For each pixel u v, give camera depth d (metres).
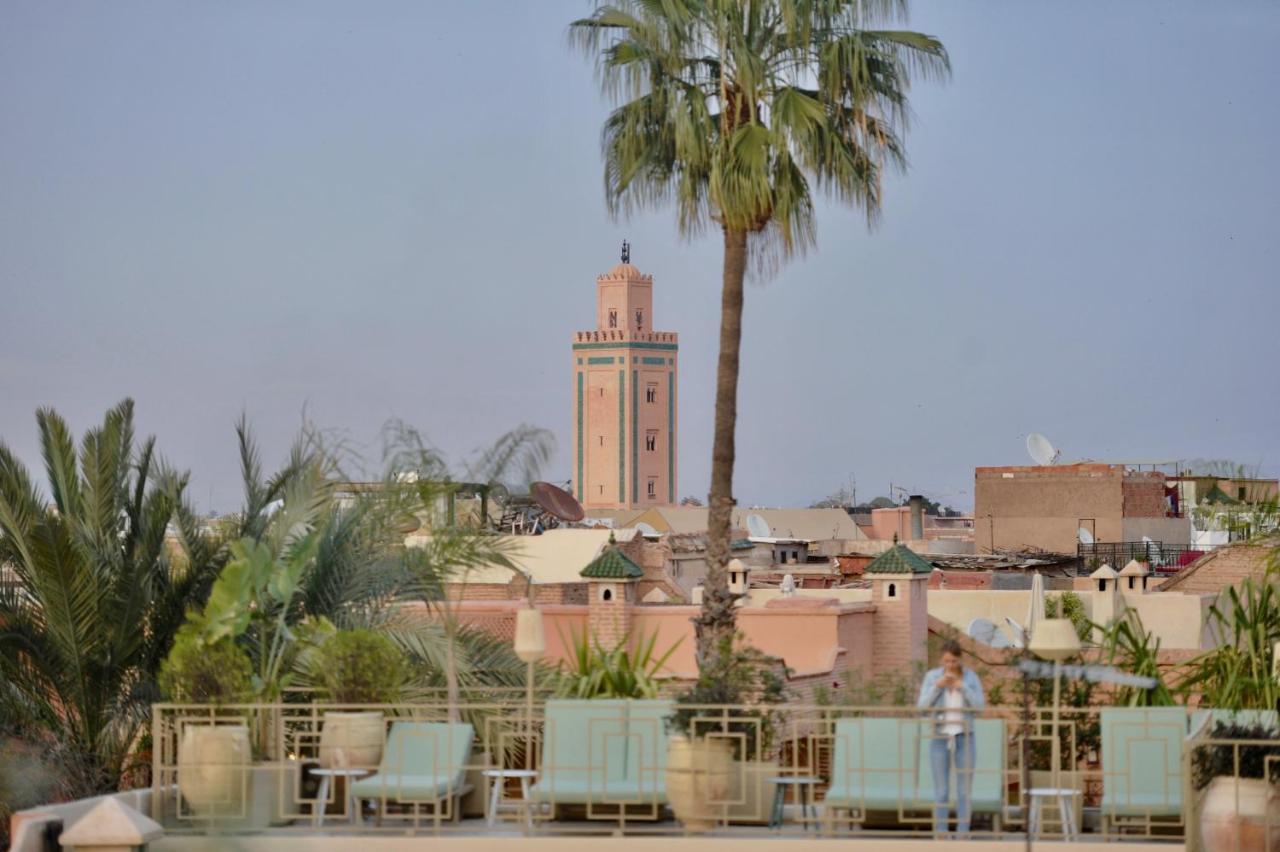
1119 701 26.36
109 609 32.66
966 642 45.84
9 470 33.22
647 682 28.12
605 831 22.42
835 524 155.12
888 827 22.70
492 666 31.28
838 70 35.78
